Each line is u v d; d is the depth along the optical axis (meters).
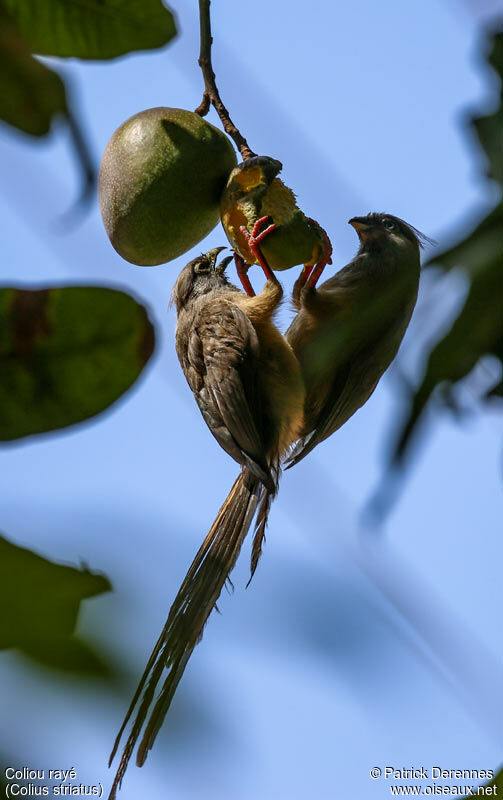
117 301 2.91
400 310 8.51
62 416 2.90
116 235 7.46
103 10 4.16
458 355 2.98
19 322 2.89
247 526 8.30
